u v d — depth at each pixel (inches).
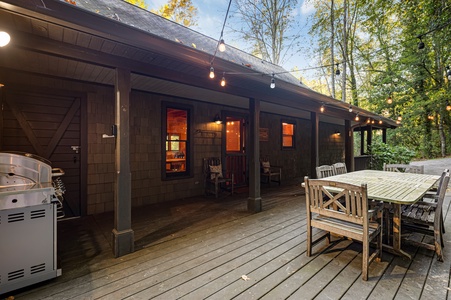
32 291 70.8
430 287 72.6
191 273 81.0
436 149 578.2
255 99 154.8
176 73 113.3
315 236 114.7
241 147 254.2
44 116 133.4
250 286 73.4
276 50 487.2
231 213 153.1
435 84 502.0
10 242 68.9
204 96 188.9
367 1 472.1
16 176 82.3
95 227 127.3
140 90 169.0
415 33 449.7
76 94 142.6
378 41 558.3
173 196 190.7
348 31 499.8
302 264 87.3
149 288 72.4
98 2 129.4
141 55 92.7
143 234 116.7
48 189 75.7
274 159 293.4
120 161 95.0
